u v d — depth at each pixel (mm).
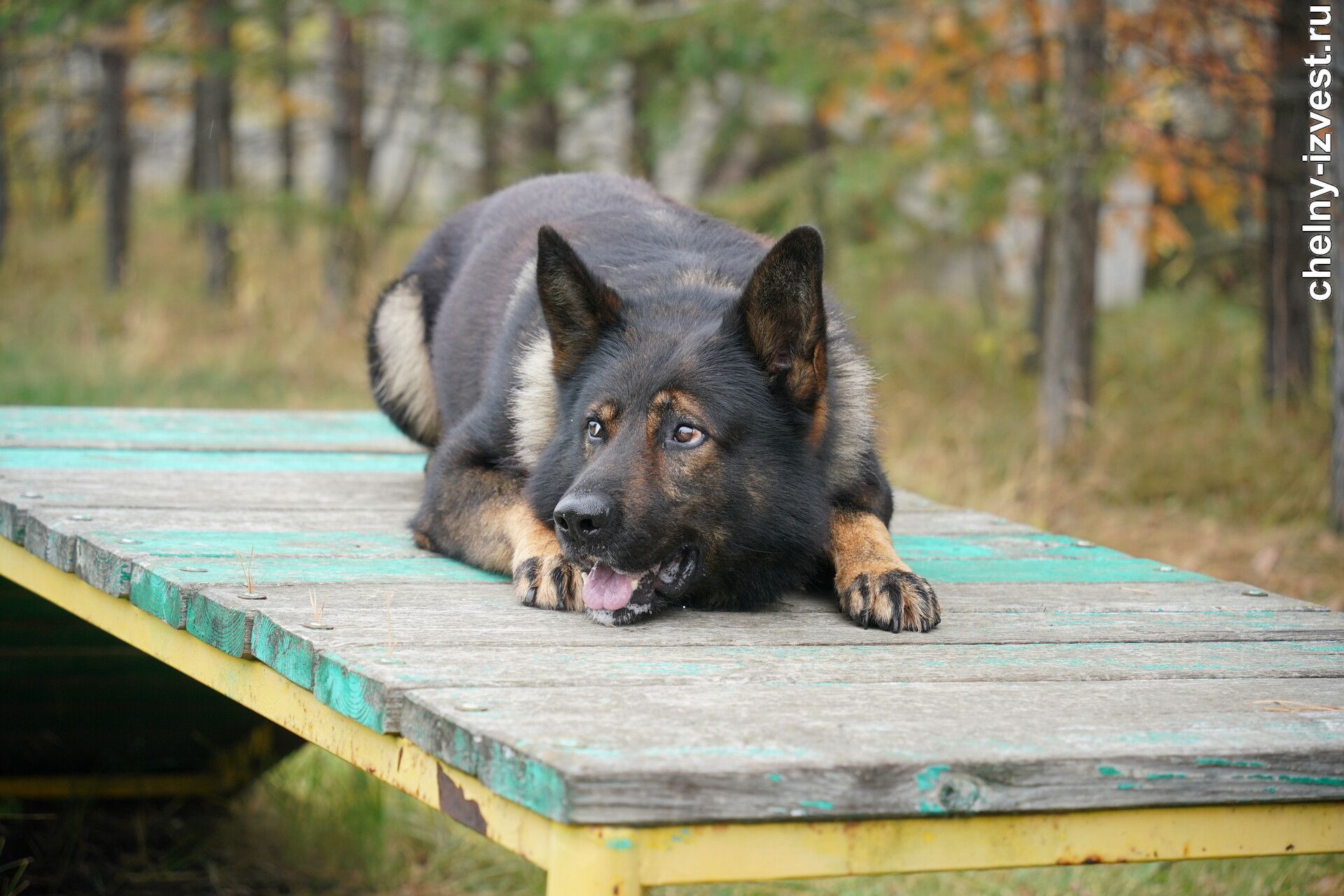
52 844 5895
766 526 3750
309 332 14305
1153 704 2971
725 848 2354
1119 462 9812
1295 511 8938
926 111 11469
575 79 12305
